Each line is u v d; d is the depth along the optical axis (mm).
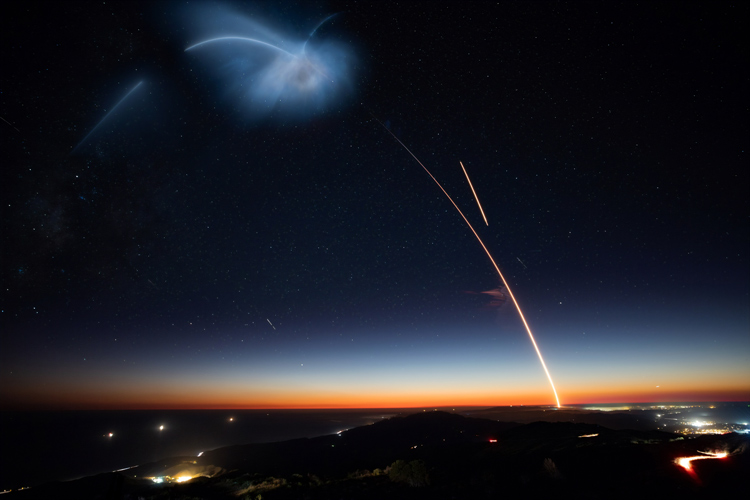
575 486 16797
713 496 14180
